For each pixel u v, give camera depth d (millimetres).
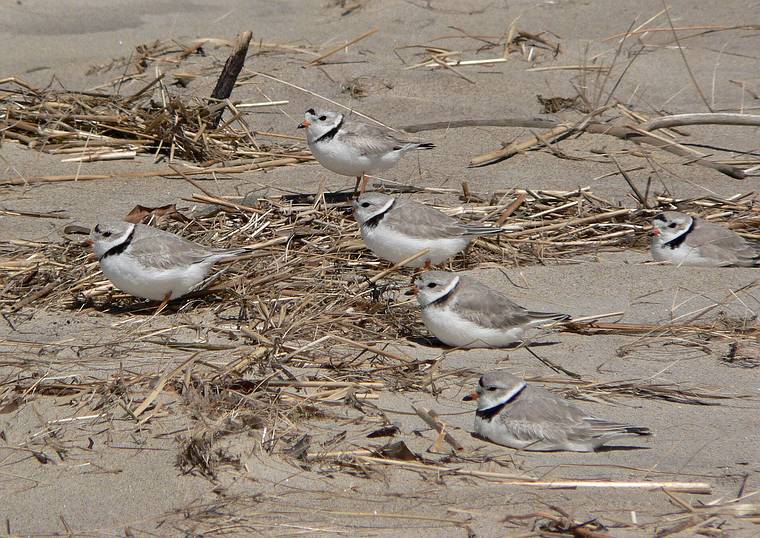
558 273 12445
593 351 10500
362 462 8133
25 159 15883
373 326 10914
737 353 10492
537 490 7855
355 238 13070
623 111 18125
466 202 14609
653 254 13102
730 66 20359
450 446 8484
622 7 23453
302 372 9656
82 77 19500
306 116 14469
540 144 17031
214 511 7520
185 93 18625
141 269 10742
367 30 22188
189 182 14766
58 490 7816
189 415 8672
